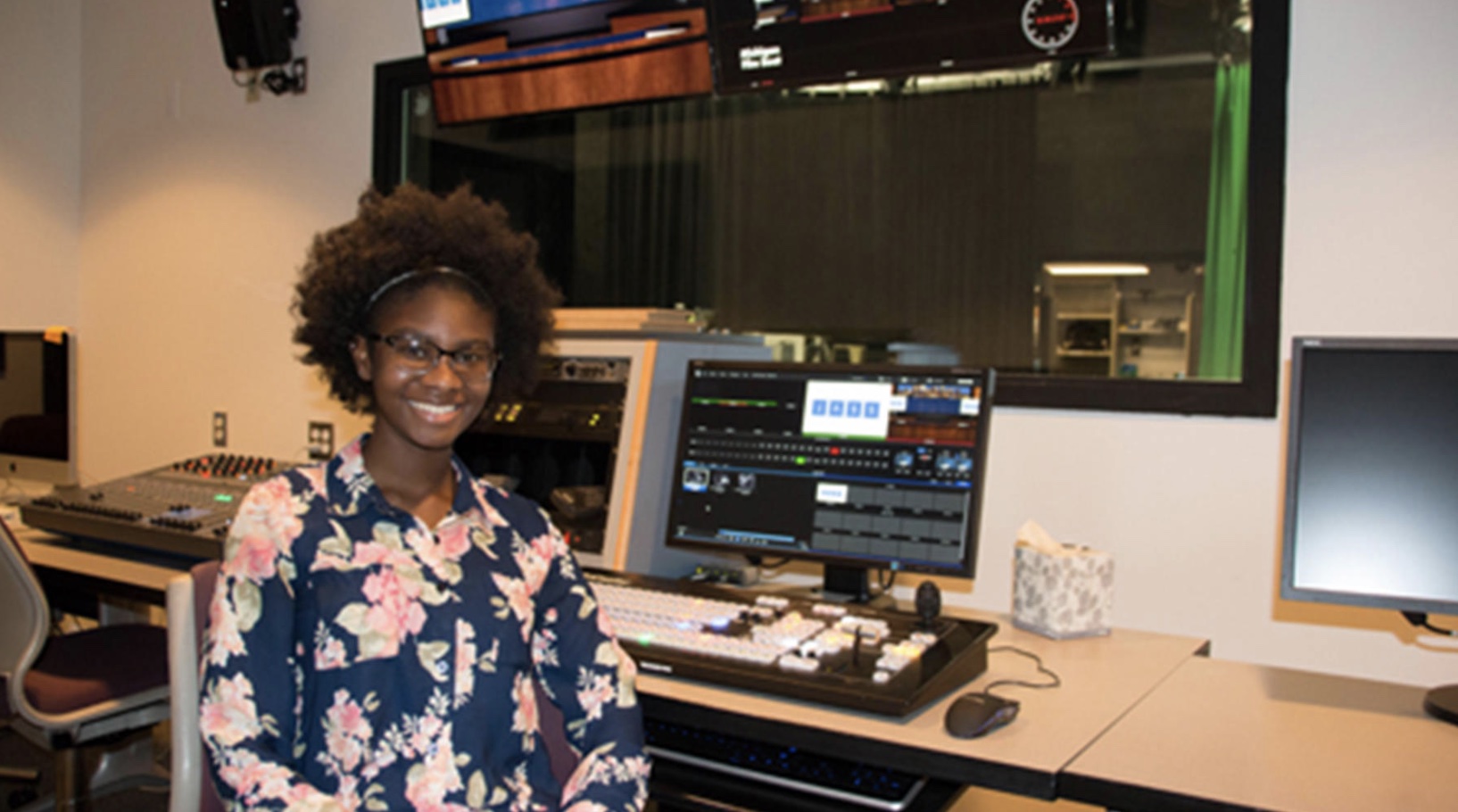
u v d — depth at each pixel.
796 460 1.90
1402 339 1.44
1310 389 1.48
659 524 2.05
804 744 1.36
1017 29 2.11
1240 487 2.06
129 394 3.77
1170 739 1.34
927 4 2.18
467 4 2.72
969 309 2.46
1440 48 1.90
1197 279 2.17
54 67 3.80
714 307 2.78
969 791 2.05
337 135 3.23
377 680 1.11
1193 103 2.17
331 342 1.29
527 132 3.02
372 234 1.26
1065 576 1.83
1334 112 1.98
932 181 2.49
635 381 2.00
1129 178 2.25
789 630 1.60
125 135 3.74
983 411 1.77
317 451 3.29
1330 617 2.00
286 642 1.11
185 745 1.32
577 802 1.17
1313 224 2.00
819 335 2.64
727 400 1.97
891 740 1.31
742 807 1.39
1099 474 2.19
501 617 1.19
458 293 1.24
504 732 1.17
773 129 2.69
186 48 3.57
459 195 1.35
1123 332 2.27
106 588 2.13
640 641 1.56
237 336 3.47
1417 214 1.92
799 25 2.33
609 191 2.91
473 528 1.23
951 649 1.53
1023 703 1.47
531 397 2.12
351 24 3.19
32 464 3.20
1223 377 2.13
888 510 1.81
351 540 1.14
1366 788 1.18
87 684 2.06
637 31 2.53
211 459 2.83
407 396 1.20
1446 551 1.41
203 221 3.54
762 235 2.71
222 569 1.12
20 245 3.72
